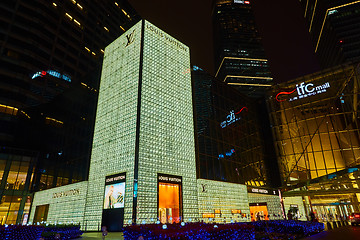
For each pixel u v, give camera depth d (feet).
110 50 136.46
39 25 251.80
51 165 147.02
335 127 161.68
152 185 94.84
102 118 120.57
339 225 101.30
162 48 125.70
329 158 157.07
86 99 138.41
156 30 126.82
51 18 265.95
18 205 151.12
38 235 55.93
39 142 170.30
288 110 179.63
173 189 102.99
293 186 149.48
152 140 102.27
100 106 125.18
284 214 138.00
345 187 132.67
